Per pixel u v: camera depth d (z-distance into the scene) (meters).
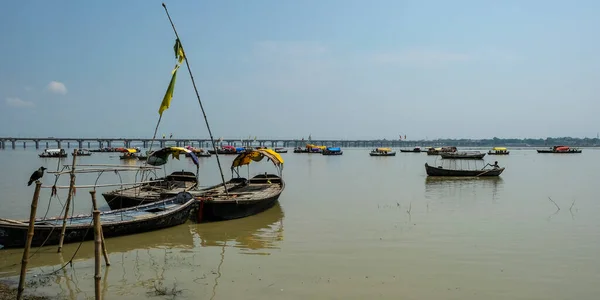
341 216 20.36
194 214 19.67
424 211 21.66
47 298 10.16
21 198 26.20
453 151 102.38
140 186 21.92
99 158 87.12
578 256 13.67
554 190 30.75
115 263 12.94
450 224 18.39
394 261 13.16
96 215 9.13
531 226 17.97
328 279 11.57
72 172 13.58
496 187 32.81
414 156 102.62
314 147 129.88
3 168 52.66
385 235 16.44
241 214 19.59
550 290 10.88
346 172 49.31
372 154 102.81
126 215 16.69
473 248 14.56
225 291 10.70
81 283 11.20
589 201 25.14
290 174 46.28
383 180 38.94
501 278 11.70
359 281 11.43
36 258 13.16
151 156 23.17
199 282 11.34
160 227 16.81
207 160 79.75
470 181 37.78
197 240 15.73
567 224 18.38
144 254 13.92
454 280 11.54
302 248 14.65
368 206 23.31
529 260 13.26
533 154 118.56
